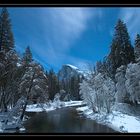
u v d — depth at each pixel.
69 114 36.03
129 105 28.89
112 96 31.14
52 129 19.39
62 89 88.00
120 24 35.94
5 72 24.42
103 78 34.03
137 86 25.94
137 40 34.00
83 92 38.28
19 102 23.97
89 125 22.48
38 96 25.64
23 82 24.98
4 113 23.06
